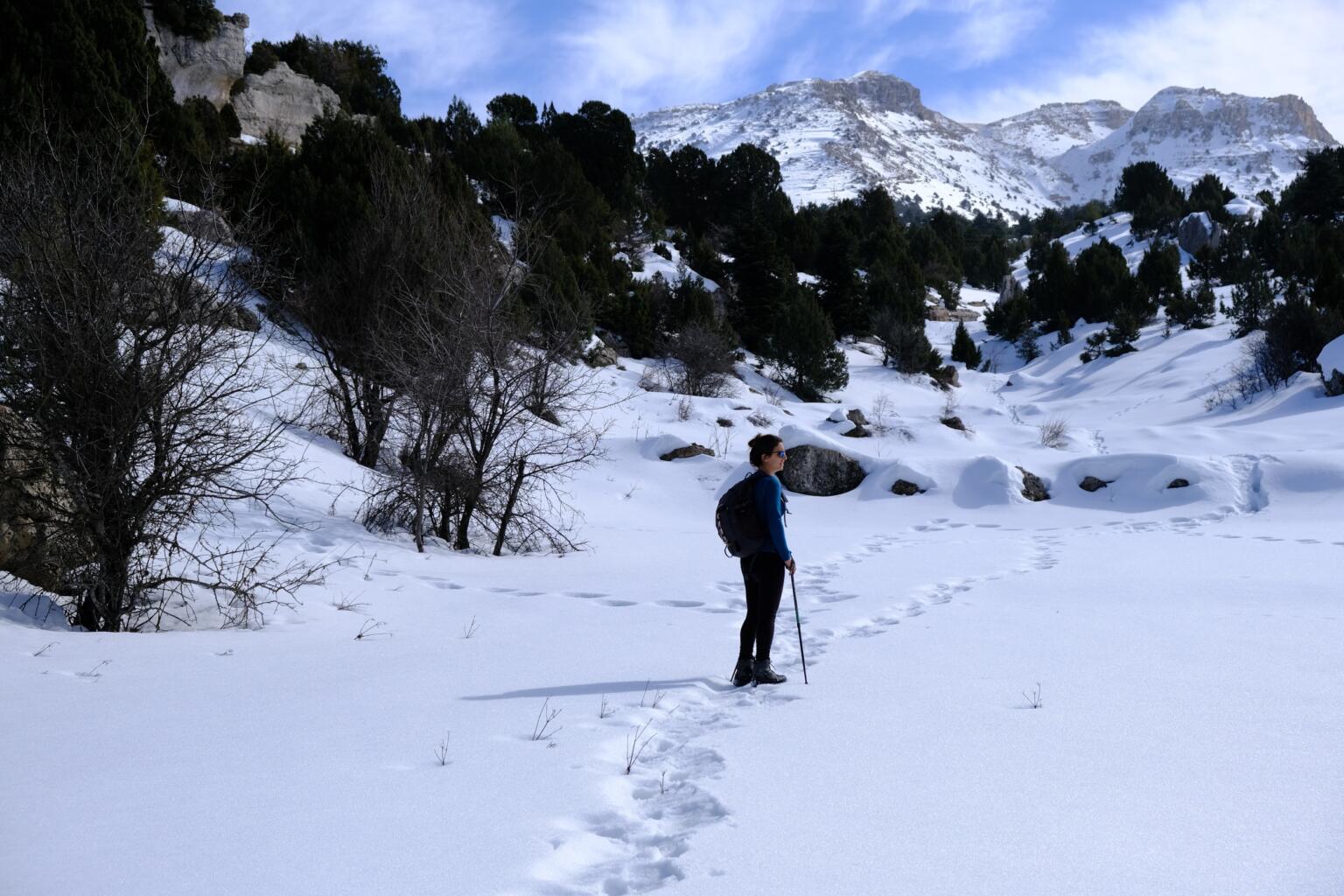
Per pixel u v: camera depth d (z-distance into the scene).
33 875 2.68
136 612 7.74
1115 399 40.16
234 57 41.31
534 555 12.49
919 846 2.85
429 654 6.20
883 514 16.89
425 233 14.49
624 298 37.47
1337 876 2.55
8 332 6.97
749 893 2.57
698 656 6.04
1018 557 11.07
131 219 7.40
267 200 21.11
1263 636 5.93
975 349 59.72
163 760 3.80
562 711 4.60
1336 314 32.41
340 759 3.81
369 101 52.75
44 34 23.77
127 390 7.25
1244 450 20.08
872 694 4.84
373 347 13.95
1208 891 2.49
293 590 8.55
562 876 2.75
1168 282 64.69
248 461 13.34
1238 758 3.57
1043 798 3.22
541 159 44.78
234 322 8.08
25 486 7.63
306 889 2.59
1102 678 4.96
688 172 74.31
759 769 3.66
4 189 7.13
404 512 12.80
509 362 12.48
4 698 4.89
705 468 20.45
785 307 43.28
